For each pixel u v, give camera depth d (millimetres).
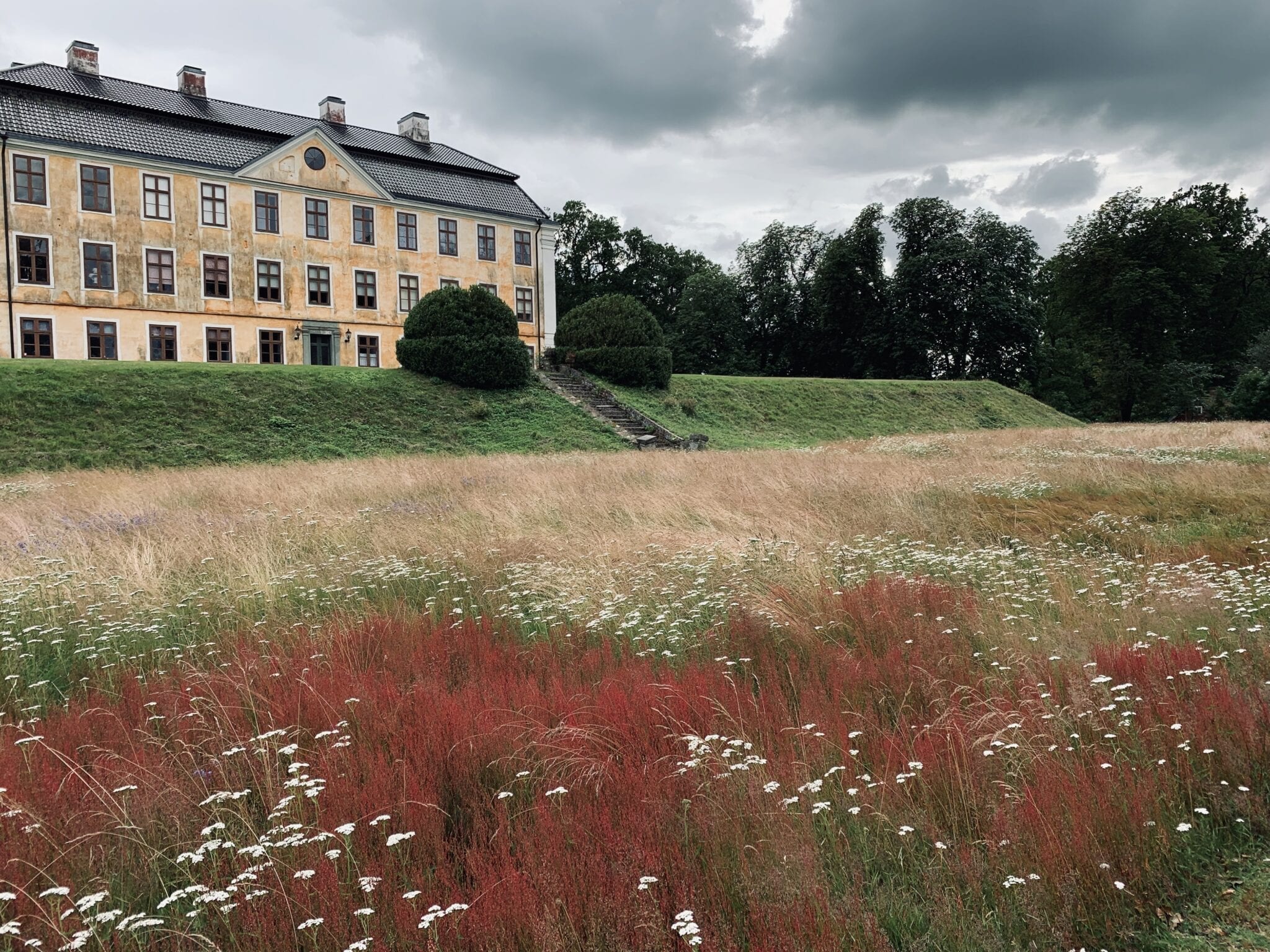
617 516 11008
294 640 5875
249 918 2607
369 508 12148
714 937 2465
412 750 3705
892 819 3121
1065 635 5375
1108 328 58125
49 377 24938
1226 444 22500
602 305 38781
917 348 63188
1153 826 3068
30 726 4434
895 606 6133
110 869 3020
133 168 34594
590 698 4340
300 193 38969
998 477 14969
